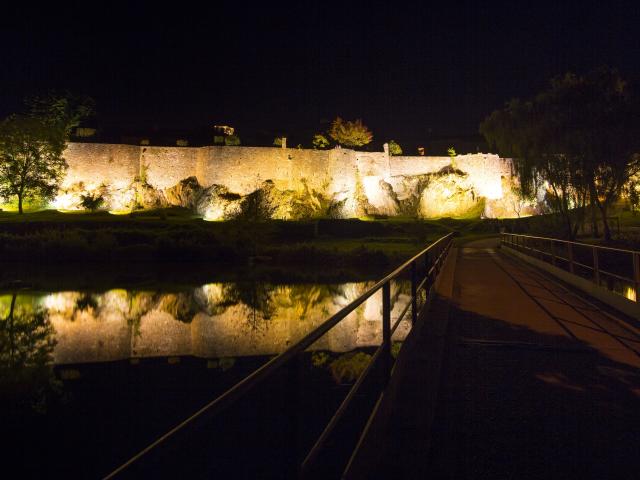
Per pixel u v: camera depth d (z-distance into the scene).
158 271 36.81
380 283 4.29
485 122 39.91
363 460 3.56
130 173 71.75
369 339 14.25
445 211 78.38
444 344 7.38
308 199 77.38
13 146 61.16
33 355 16.42
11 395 12.11
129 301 25.80
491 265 21.91
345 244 48.28
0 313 23.03
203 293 27.73
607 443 4.11
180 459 2.72
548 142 34.91
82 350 17.08
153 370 14.52
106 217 58.59
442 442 4.14
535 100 37.03
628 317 9.59
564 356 6.78
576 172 33.91
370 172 82.06
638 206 35.56
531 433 4.31
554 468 3.70
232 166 74.25
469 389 5.45
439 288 12.70
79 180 68.88
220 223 57.88
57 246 41.75
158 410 10.91
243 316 22.22
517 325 8.91
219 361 15.42
